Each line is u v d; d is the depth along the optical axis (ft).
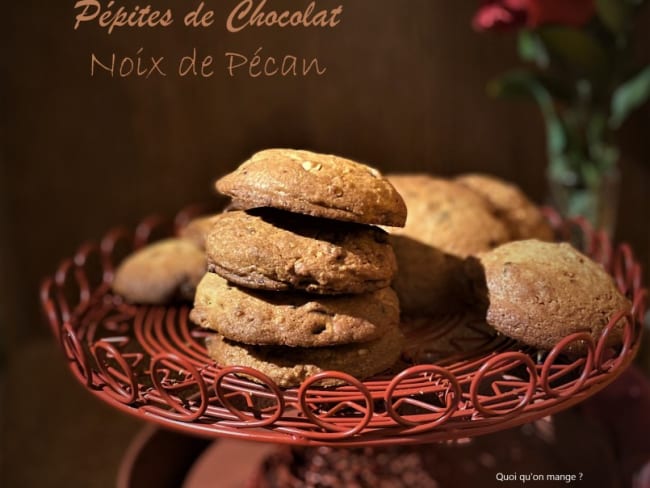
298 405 0.98
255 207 1.09
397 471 1.50
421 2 1.81
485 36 1.86
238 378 1.08
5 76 1.87
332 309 1.04
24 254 2.11
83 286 1.44
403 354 1.14
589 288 1.11
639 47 1.79
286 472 1.48
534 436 1.58
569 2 1.47
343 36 1.80
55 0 1.79
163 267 1.36
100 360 1.06
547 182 2.00
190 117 1.90
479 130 1.95
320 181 0.99
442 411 0.98
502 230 1.34
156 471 1.59
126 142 1.95
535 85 1.69
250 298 1.06
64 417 2.02
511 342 1.17
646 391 1.54
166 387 1.03
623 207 1.97
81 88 1.88
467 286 1.22
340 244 1.03
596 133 1.67
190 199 2.01
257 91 1.86
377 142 1.94
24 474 1.82
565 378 1.07
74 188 2.02
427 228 1.30
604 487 1.43
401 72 1.87
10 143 1.96
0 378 2.14
